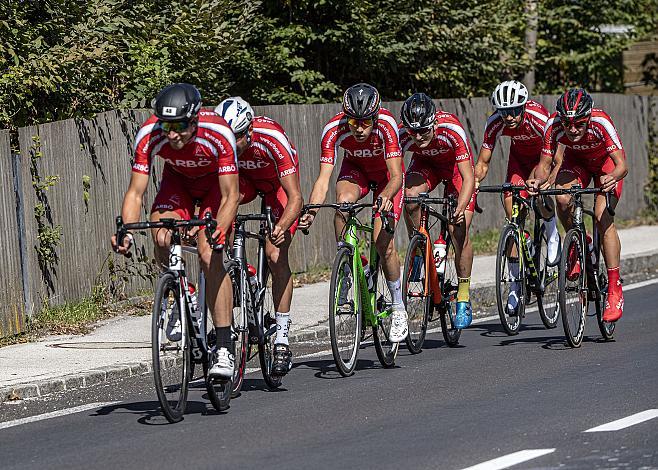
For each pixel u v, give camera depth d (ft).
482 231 177.17
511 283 101.30
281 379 81.76
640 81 279.08
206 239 68.08
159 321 65.26
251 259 131.44
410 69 180.45
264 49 162.61
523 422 64.59
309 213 79.77
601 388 74.43
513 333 102.01
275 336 77.61
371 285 84.74
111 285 112.98
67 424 67.92
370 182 87.71
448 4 175.32
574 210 94.27
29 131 100.27
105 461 57.88
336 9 165.07
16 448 61.98
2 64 109.40
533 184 96.73
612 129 94.73
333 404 71.51
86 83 118.62
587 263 95.14
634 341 95.81
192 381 82.48
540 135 105.09
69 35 119.75
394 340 85.51
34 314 100.12
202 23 135.74
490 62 186.09
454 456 56.95
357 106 79.36
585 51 233.35
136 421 68.08
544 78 237.25
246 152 75.61
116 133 115.34
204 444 60.90
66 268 105.60
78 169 108.06
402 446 59.41
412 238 90.58
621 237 182.70
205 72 136.36
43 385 77.92
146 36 129.90
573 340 92.43
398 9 172.14
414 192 95.40
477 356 90.43
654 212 218.18
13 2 114.73
